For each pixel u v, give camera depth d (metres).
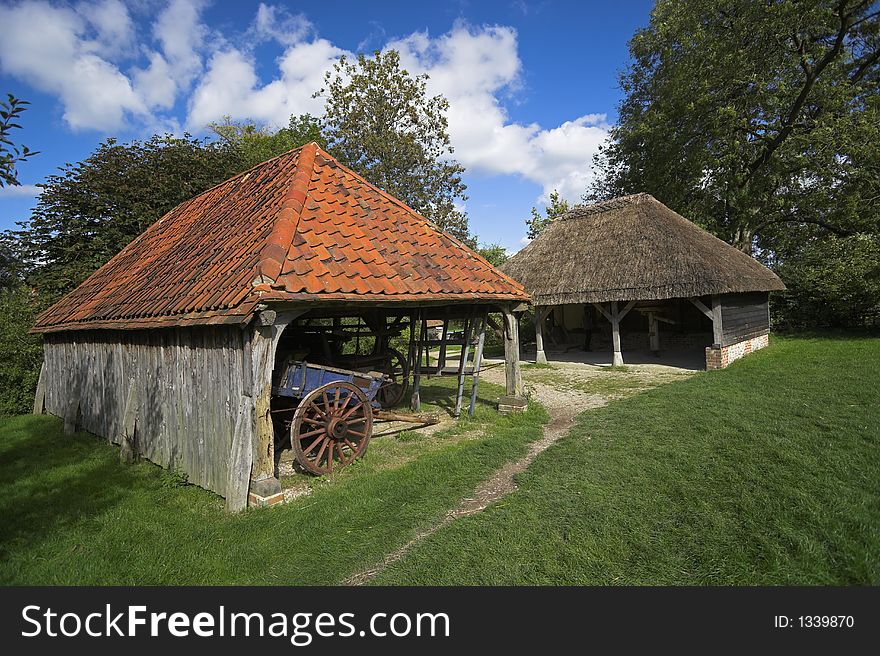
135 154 15.89
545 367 15.48
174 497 5.36
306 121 29.47
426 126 25.08
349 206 7.49
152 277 7.66
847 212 19.45
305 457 5.62
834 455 5.24
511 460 6.18
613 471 5.27
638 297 13.07
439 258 7.57
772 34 19.39
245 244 6.18
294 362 6.15
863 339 14.93
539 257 17.08
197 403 5.71
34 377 11.51
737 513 4.13
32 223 14.11
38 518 4.86
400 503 4.89
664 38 22.89
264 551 4.02
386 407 9.50
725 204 23.75
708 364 12.46
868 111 19.45
